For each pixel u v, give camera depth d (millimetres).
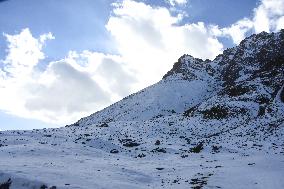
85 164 33375
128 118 107188
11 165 27609
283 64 100875
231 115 78625
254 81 95125
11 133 49781
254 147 49906
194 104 114625
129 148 52312
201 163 39281
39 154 35656
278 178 26625
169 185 27844
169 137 64062
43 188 23172
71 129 65812
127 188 25141
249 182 26453
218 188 25297
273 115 70188
